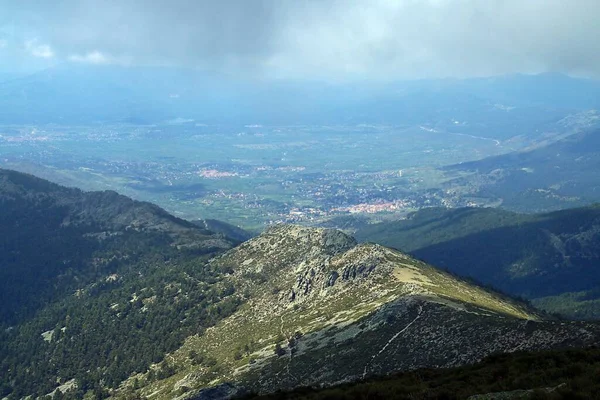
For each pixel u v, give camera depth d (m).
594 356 71.31
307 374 138.12
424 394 67.25
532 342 107.25
